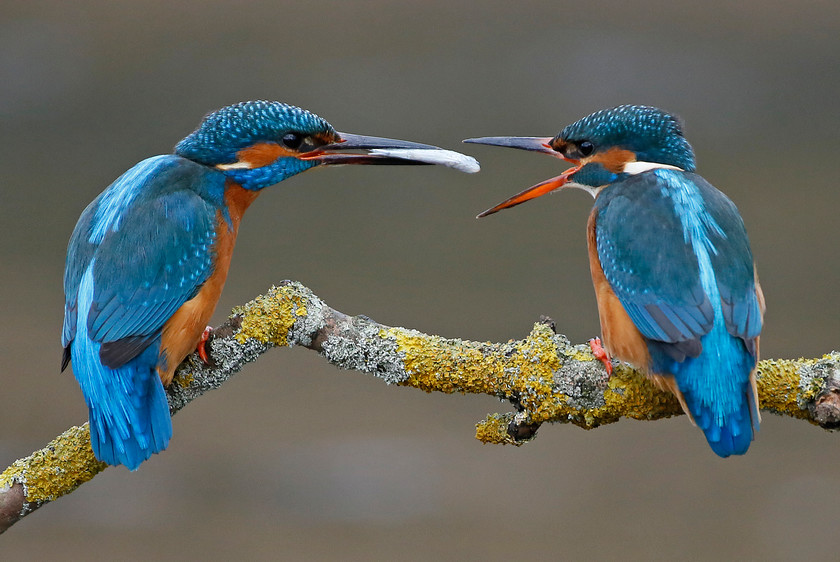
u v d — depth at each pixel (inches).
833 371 132.3
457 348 132.8
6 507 132.6
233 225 134.3
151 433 132.5
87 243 133.5
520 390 132.6
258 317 133.2
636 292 132.6
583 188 135.0
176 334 133.0
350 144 134.9
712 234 132.9
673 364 132.2
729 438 131.9
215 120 134.4
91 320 132.8
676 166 134.4
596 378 132.6
